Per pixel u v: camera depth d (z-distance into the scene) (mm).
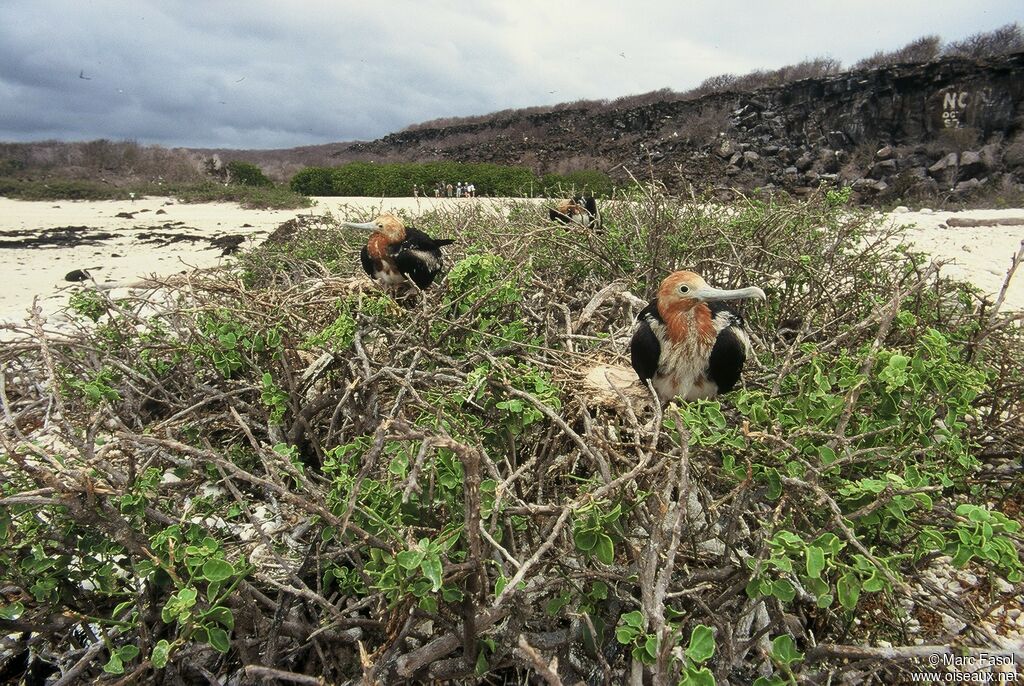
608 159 26531
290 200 22141
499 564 1891
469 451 1676
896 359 2268
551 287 4109
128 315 3586
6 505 1930
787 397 2859
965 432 2982
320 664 2266
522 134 33188
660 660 1615
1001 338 3775
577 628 2164
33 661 2426
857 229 5086
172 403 3281
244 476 1975
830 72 27203
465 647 1983
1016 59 19312
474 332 3043
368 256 4215
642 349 2971
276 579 2195
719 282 4668
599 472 2311
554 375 2938
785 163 22375
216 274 4367
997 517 1847
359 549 2123
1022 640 2480
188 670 2178
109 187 26766
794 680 1697
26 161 34688
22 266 11875
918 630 2484
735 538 2154
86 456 2270
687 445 1983
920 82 20672
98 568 2102
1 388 2672
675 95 31500
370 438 2301
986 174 18516
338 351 2953
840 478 2178
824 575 1962
